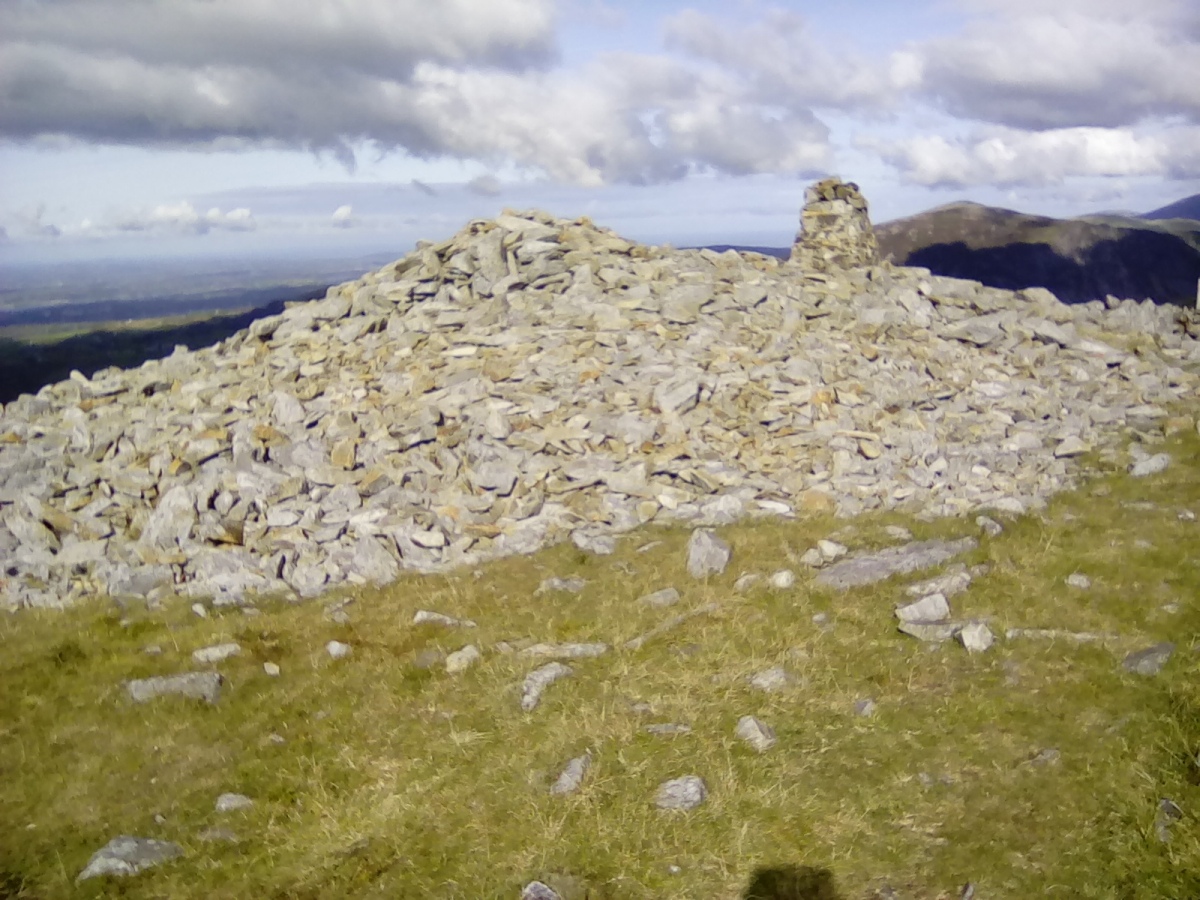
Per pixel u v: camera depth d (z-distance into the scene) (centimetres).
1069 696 908
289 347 2258
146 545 1559
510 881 738
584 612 1238
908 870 716
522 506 1583
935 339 2320
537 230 2550
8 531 1623
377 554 1479
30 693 1149
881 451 1714
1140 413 1936
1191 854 686
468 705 1024
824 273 2708
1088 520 1355
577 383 1900
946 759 838
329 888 761
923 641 1044
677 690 983
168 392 2181
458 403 1836
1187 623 1010
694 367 1941
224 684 1144
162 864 822
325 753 980
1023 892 684
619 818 794
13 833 882
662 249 2686
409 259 2564
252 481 1659
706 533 1357
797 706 937
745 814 786
